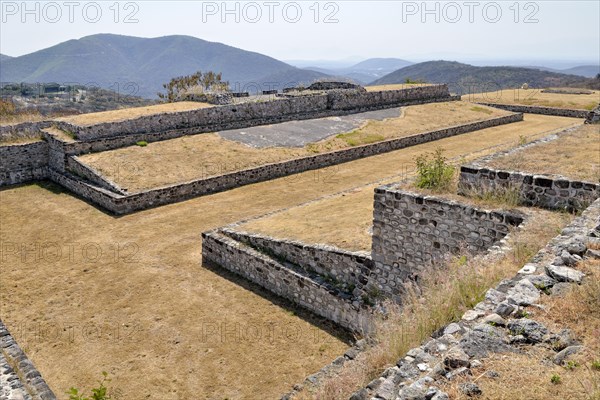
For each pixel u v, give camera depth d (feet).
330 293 32.22
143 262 41.52
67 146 63.31
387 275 31.12
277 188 62.23
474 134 96.53
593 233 21.24
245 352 29.22
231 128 79.56
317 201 48.60
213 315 33.27
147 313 33.55
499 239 26.55
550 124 108.37
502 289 17.76
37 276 39.06
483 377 12.96
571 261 18.62
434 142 88.94
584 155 33.96
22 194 61.21
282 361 28.37
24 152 66.39
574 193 26.94
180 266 40.78
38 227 49.80
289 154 71.87
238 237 40.29
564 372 12.83
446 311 18.43
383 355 17.60
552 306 15.88
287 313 33.58
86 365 28.09
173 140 71.20
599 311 15.20
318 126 85.92
